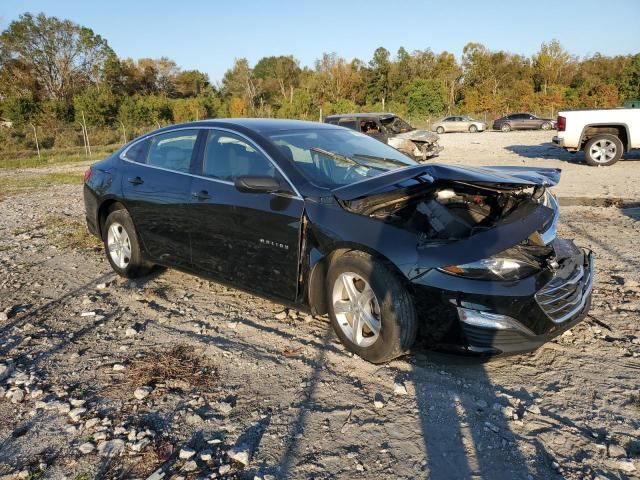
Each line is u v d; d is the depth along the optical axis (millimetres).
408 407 2902
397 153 4477
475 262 2908
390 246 3062
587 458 2461
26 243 6773
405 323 3066
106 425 2797
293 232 3504
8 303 4629
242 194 3814
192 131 4430
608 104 51750
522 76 62844
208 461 2504
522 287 2928
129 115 44156
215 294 4652
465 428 2709
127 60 70938
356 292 3334
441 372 3238
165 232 4488
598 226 6605
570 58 63219
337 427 2748
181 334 3891
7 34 58125
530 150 17781
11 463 2531
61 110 43719
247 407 2943
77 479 2404
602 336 3633
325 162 3842
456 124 36219
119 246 5086
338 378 3209
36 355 3619
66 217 8500
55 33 59469
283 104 51656
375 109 51469
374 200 3381
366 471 2426
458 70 62375
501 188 3463
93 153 26031
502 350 2959
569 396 2957
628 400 2895
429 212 3244
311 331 3840
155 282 5023
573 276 3244
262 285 3816
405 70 64875
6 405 3023
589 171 11797
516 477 2363
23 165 21203
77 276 5332
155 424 2803
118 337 3879
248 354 3537
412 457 2512
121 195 4828
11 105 40938
